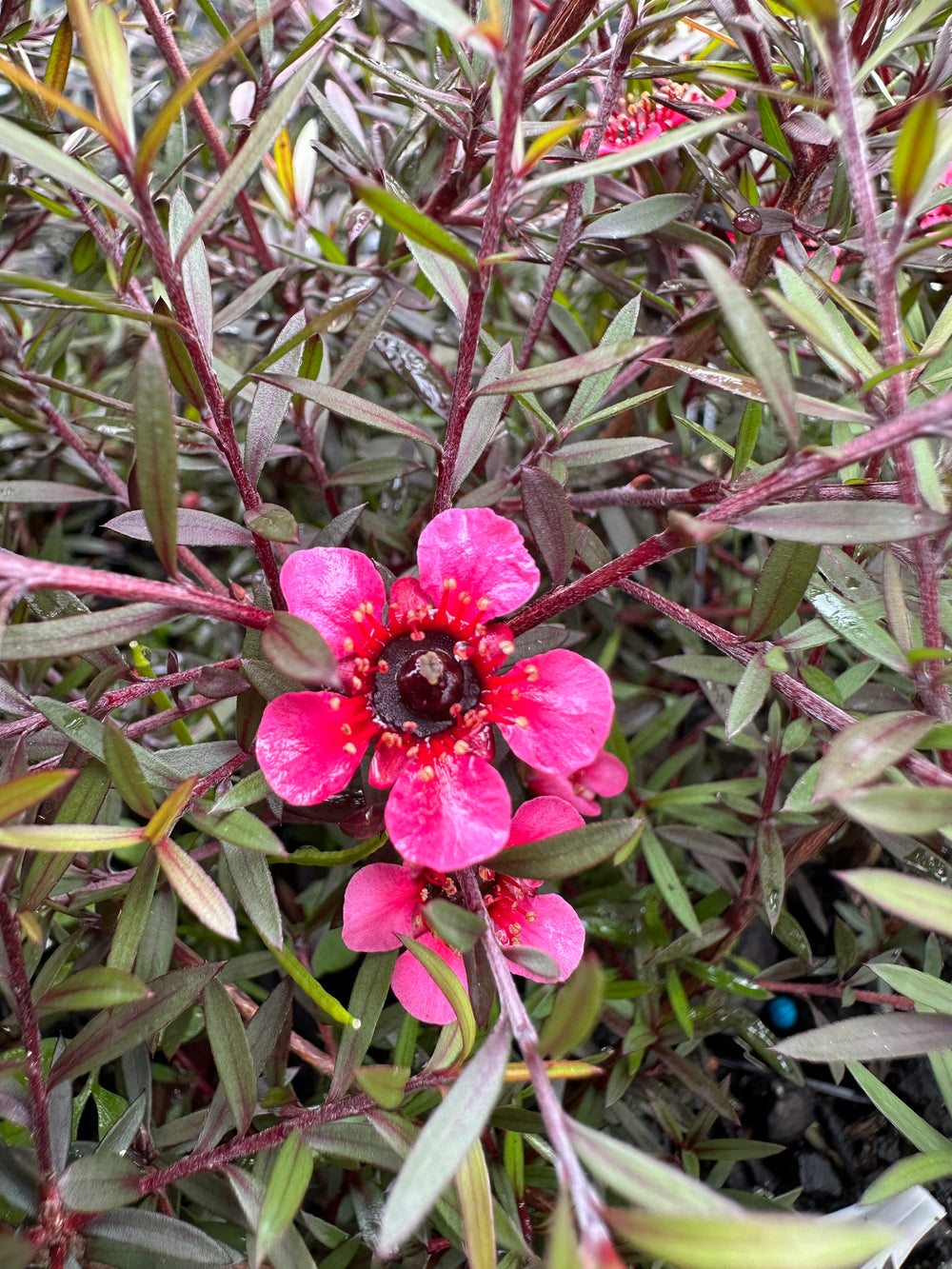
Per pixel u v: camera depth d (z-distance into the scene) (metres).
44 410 0.07
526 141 0.06
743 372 0.07
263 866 0.05
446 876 0.05
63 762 0.05
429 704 0.05
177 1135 0.06
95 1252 0.05
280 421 0.06
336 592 0.05
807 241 0.07
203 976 0.05
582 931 0.05
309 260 0.08
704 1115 0.07
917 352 0.05
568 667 0.05
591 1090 0.07
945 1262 0.07
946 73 0.06
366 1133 0.05
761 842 0.07
